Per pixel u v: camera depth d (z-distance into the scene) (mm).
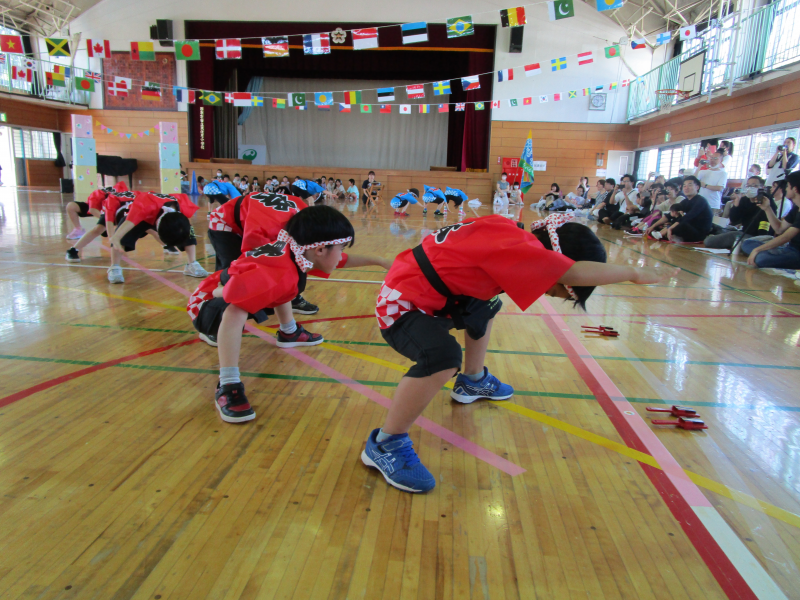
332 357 2576
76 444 1701
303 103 9406
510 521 1377
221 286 2096
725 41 10453
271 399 2082
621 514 1416
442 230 1540
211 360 2477
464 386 2098
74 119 10648
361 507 1419
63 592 1096
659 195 8219
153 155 17125
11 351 2514
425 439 1804
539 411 2037
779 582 1184
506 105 16141
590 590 1148
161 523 1326
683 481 1576
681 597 1134
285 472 1577
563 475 1600
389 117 19234
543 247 1409
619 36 15266
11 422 1833
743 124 10117
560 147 16266
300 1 15742
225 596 1101
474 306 1825
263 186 15961
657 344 2869
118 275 3982
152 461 1614
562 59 8812
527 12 15430
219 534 1292
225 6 15844
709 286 4445
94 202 4688
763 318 3439
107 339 2727
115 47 16156
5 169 17328
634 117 15305
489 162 16578
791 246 5238
